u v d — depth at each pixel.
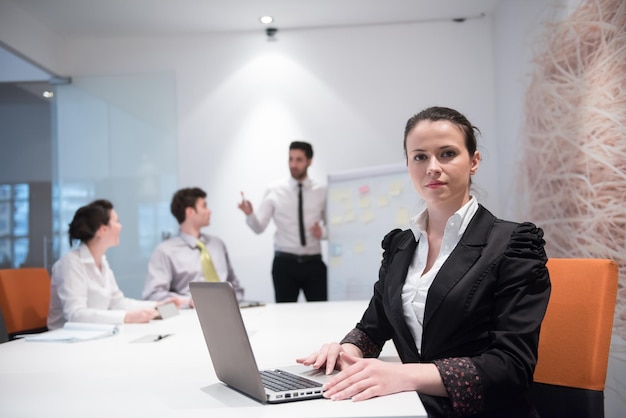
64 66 5.14
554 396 1.38
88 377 1.34
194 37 5.14
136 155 5.05
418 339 1.27
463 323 1.17
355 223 4.06
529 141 3.97
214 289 1.09
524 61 4.05
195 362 1.48
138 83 5.07
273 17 4.80
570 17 3.22
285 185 4.46
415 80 5.00
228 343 1.10
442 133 1.24
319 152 5.05
